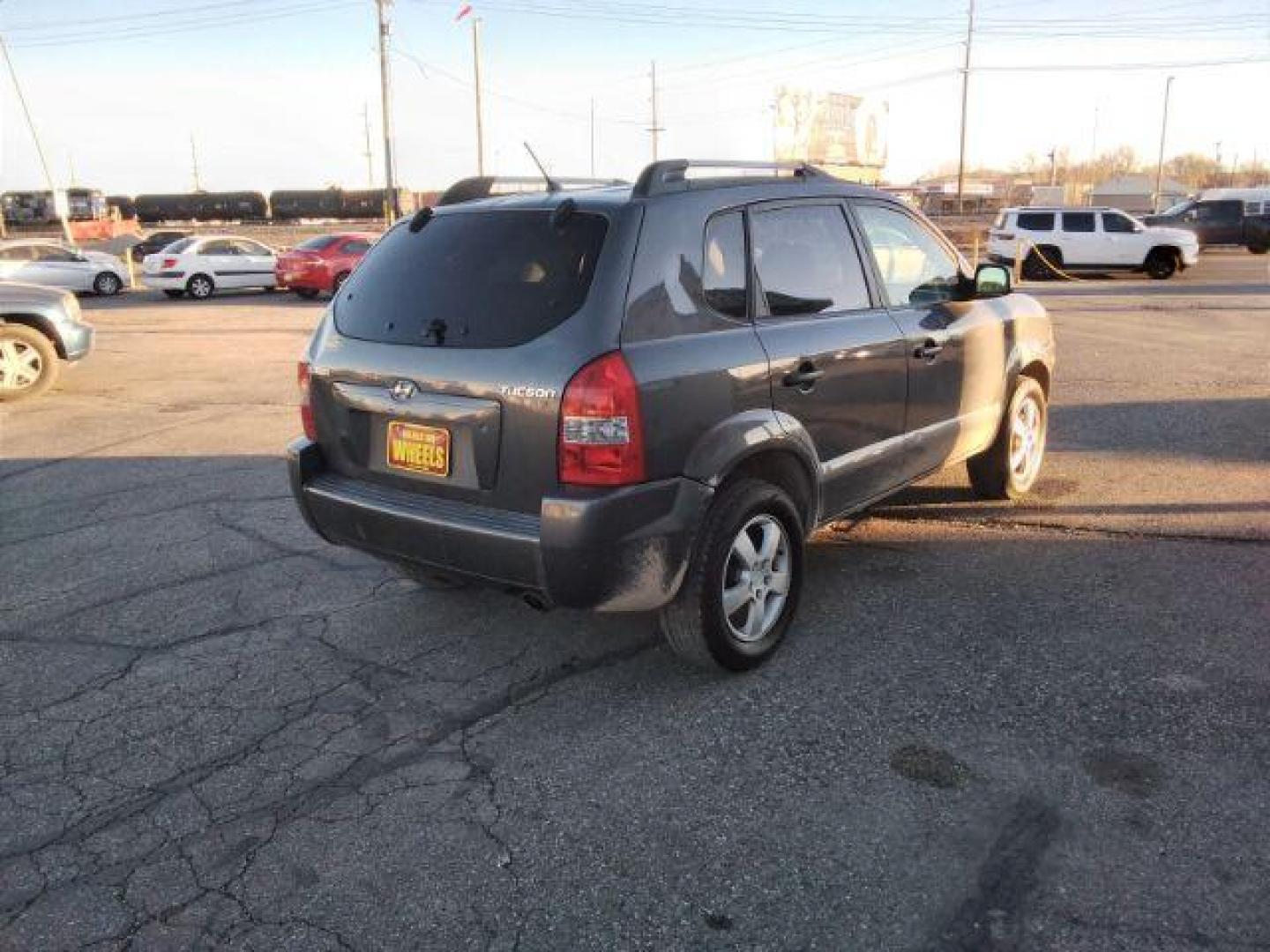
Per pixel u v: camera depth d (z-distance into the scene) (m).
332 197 56.84
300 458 4.00
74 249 26.11
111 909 2.66
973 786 3.10
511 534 3.34
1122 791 3.06
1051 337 6.02
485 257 3.63
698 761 3.29
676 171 3.67
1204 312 16.64
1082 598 4.53
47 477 7.18
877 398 4.36
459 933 2.55
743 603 3.78
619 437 3.23
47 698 3.83
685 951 2.46
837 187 4.43
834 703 3.63
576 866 2.79
